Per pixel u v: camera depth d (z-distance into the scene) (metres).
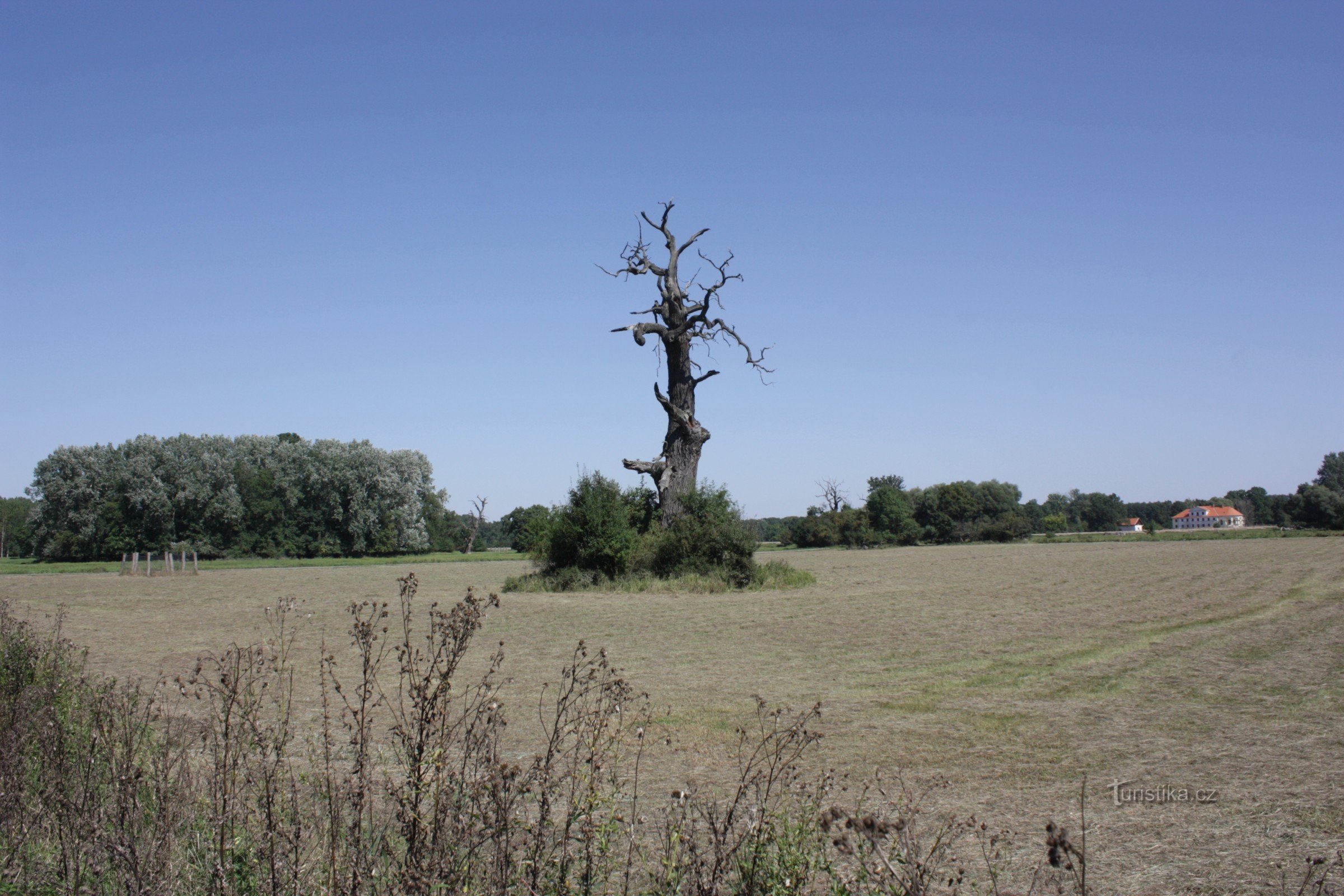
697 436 41.47
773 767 6.38
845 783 8.40
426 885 4.43
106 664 16.91
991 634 20.30
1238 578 34.78
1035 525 147.62
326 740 5.82
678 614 26.36
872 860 4.84
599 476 38.69
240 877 5.02
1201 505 192.50
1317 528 106.25
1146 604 26.22
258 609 30.98
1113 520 176.75
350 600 34.66
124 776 5.66
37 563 83.19
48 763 6.36
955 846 6.58
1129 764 8.98
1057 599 28.77
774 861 5.02
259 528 92.56
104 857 5.21
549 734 10.23
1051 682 14.08
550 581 37.25
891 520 108.75
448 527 120.69
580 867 5.35
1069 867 4.39
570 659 17.38
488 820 4.79
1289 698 12.11
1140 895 5.64
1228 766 8.84
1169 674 14.36
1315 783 8.11
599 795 5.25
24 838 5.50
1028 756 9.43
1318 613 22.44
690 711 12.02
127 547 85.94
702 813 5.71
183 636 22.23
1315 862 5.40
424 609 28.55
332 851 4.73
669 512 40.56
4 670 10.02
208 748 7.66
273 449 100.19
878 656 17.34
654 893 4.91
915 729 10.85
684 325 42.59
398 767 8.45
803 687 13.98
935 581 39.28
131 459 88.06
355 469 94.19
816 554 81.06
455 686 13.46
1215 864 6.17
